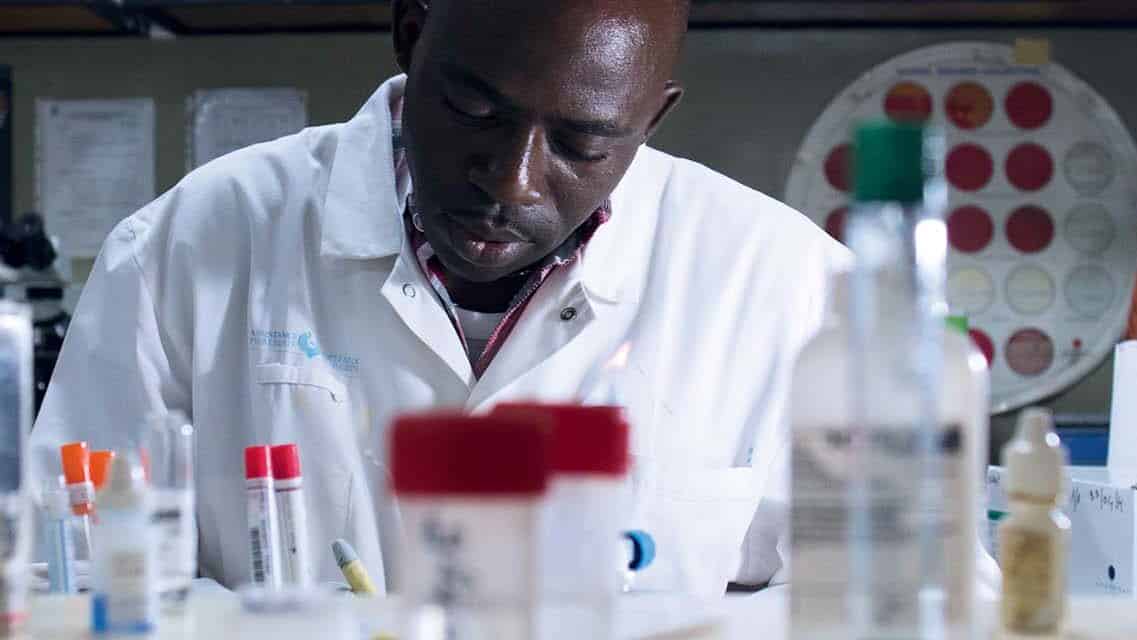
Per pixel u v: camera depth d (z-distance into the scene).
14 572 0.74
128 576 0.76
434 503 0.58
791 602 0.66
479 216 1.41
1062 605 0.78
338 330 1.64
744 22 2.99
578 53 1.33
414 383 1.61
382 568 1.58
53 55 3.03
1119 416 1.83
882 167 0.64
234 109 3.03
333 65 3.02
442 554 0.58
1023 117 3.03
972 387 0.65
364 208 1.66
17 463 0.75
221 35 3.03
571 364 1.63
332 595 0.90
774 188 3.02
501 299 1.65
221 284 1.67
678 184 1.80
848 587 0.64
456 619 0.58
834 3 2.81
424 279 1.62
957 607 0.65
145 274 1.67
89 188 3.04
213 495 1.62
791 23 3.00
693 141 3.03
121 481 0.77
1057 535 0.78
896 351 0.65
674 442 1.63
